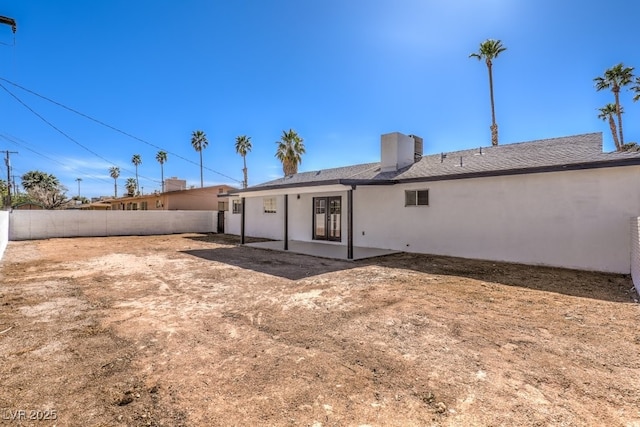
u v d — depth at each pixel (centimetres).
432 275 677
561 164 721
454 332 363
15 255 1003
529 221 789
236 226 1822
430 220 977
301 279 647
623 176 667
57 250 1128
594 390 241
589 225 707
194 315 429
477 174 846
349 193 917
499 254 840
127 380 261
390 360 295
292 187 1041
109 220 1723
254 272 723
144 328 380
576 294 527
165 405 226
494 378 261
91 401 230
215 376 267
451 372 271
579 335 352
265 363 291
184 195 2352
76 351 316
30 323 396
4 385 252
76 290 565
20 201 3456
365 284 600
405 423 204
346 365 286
